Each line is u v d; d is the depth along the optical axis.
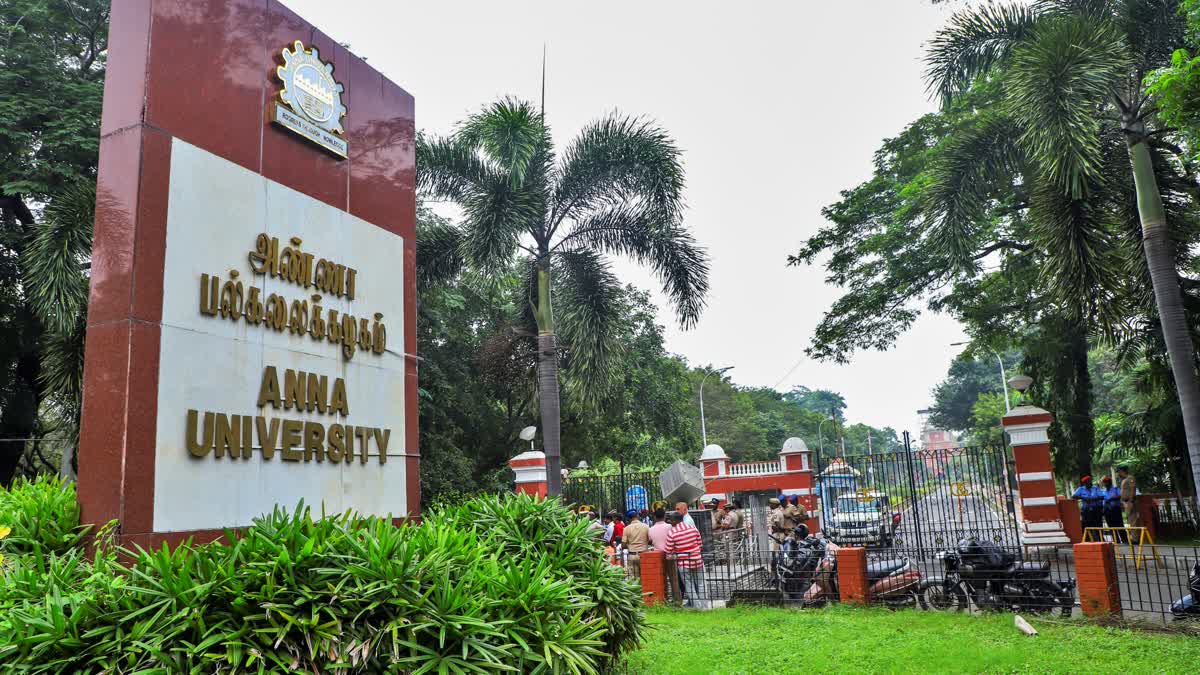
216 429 5.32
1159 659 6.68
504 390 24.92
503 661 4.48
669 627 9.16
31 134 14.94
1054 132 9.91
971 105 18.36
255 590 4.10
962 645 7.44
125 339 4.87
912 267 18.98
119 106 5.29
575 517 7.16
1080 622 8.29
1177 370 10.63
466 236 13.09
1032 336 20.83
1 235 15.30
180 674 3.69
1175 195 13.42
